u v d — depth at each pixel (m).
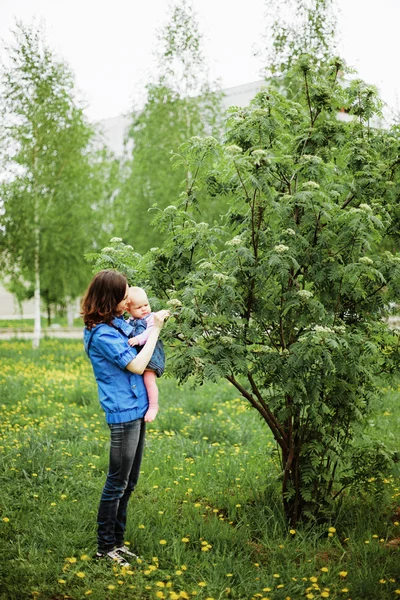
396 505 4.93
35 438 6.29
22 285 19.08
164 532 4.25
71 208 17.61
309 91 4.76
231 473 5.69
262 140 4.36
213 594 3.45
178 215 4.55
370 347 3.91
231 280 3.90
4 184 17.20
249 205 4.42
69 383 10.48
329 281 4.34
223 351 3.96
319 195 4.17
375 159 4.77
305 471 4.38
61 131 17.59
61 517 4.39
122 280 3.77
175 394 9.70
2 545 3.96
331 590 3.51
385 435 6.96
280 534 4.35
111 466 3.76
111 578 3.58
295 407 4.34
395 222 4.82
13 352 15.78
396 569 3.71
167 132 17.09
